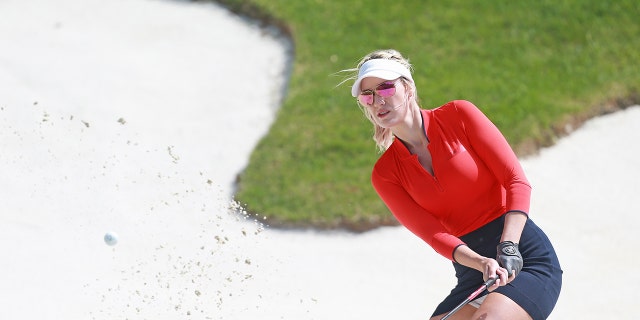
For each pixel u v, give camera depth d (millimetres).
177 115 31672
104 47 34875
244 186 27656
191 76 33438
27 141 29391
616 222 26109
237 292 23188
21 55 34031
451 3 35219
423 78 31688
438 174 15219
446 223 15719
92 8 36875
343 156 28531
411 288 23812
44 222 25750
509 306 14078
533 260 14812
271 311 22516
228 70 33625
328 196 26859
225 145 30172
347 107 30672
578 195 27188
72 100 32000
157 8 36750
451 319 15227
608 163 28359
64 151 29172
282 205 26719
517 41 33156
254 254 24906
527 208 14633
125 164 28938
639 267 24234
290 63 33531
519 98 30328
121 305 22531
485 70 31906
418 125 15406
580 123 29734
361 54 32906
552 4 34594
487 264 13930
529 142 28781
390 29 34156
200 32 35438
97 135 30344
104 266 24203
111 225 25922
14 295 22750
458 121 15328
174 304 22547
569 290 23469
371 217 26016
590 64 31891
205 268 24172
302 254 25109
